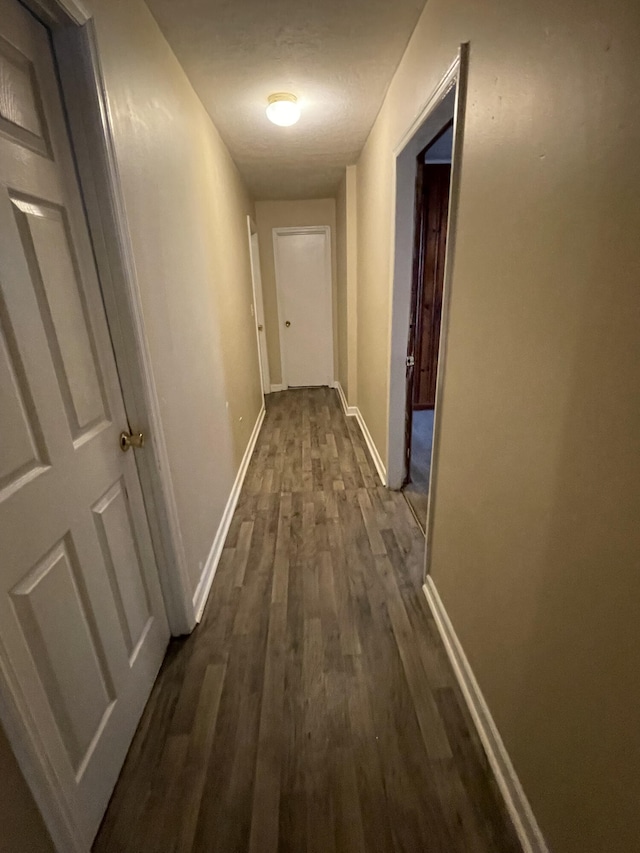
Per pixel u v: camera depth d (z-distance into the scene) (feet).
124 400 4.23
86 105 3.40
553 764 2.95
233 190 10.32
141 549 4.58
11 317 2.70
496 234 3.43
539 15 2.64
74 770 3.21
